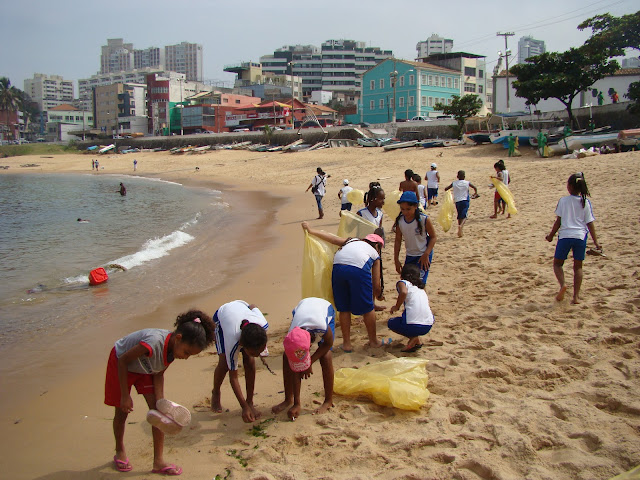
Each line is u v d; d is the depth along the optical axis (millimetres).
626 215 10383
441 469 3418
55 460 4102
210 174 47531
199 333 3699
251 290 9180
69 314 8195
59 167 70562
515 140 31250
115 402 3811
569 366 4594
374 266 5676
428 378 4727
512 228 11367
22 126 137375
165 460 3926
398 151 40938
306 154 50094
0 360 6352
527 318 5891
